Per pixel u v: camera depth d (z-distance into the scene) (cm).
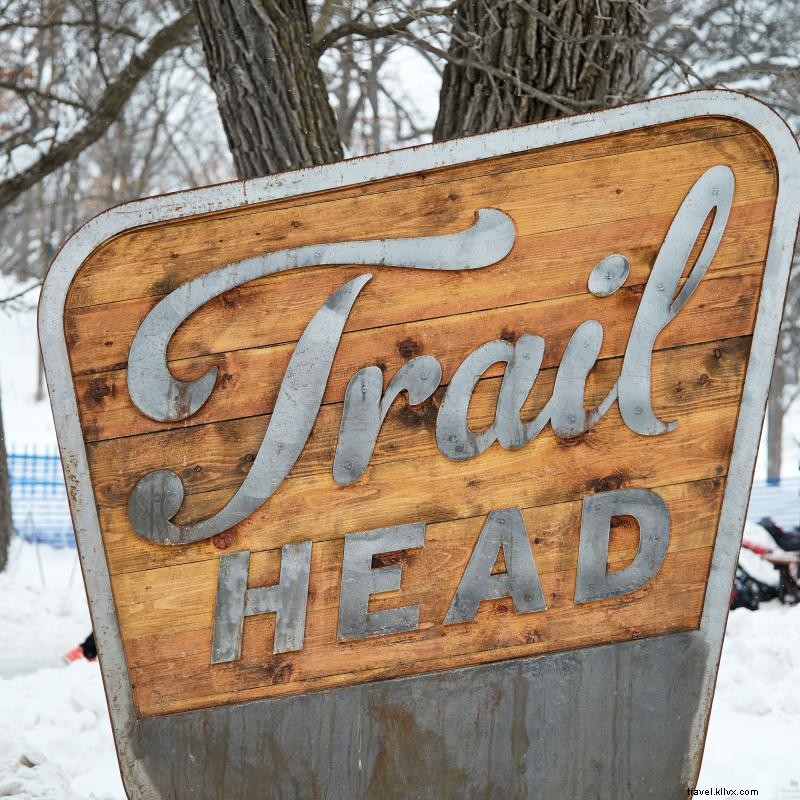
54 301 310
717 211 315
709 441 318
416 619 315
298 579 314
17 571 1211
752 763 478
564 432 316
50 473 1839
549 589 317
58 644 877
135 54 863
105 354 312
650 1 668
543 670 317
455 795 315
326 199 315
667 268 316
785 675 597
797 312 1554
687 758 318
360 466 314
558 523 318
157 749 312
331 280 316
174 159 2419
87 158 2517
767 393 316
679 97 312
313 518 315
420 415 317
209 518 313
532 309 317
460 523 317
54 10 954
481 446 316
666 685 318
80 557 311
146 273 313
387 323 316
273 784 313
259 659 313
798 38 882
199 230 314
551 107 526
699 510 319
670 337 318
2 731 472
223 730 313
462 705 316
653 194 316
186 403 313
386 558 317
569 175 316
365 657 315
